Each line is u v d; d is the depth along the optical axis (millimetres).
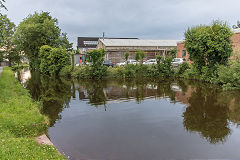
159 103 9922
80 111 8766
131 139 5656
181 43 27531
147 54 34062
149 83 17828
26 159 3816
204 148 5078
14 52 46938
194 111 8359
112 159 4574
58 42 38156
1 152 3973
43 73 30125
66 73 24891
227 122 6961
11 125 5770
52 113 8492
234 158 4586
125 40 37344
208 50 15148
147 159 4562
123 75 22094
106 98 11539
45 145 4891
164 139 5637
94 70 22344
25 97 9758
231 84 13367
